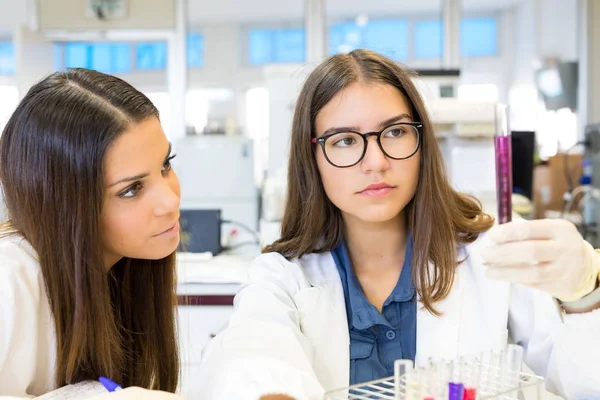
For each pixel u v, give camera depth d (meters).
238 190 3.41
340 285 1.07
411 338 1.05
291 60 5.41
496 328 1.01
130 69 5.20
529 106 5.31
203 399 0.81
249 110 5.41
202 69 5.29
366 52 1.03
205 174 3.41
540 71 5.14
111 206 0.89
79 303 0.89
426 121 1.01
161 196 0.91
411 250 1.07
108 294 0.93
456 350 1.02
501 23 5.44
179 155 3.41
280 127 2.41
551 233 0.77
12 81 6.23
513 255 0.77
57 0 4.79
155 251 0.95
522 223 0.78
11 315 0.86
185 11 4.90
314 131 1.03
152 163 0.90
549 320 0.95
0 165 0.91
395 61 1.02
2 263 0.87
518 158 3.14
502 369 0.78
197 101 5.22
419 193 1.04
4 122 0.91
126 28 4.84
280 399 0.75
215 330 1.92
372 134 0.96
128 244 0.93
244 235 3.05
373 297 1.09
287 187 1.12
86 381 0.92
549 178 3.86
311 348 1.01
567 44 5.28
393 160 0.97
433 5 5.38
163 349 1.09
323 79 1.00
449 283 1.04
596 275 0.81
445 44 5.06
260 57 5.41
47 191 0.87
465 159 2.36
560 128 5.04
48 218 0.88
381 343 1.05
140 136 0.89
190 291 1.92
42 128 0.86
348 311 1.06
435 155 1.03
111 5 4.80
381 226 1.08
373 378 1.02
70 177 0.86
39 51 4.71
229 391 0.77
